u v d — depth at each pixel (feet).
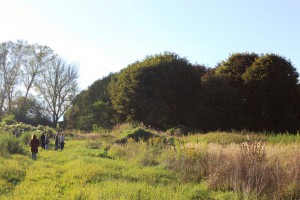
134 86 153.48
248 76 159.02
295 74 160.15
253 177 34.27
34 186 37.47
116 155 72.33
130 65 168.66
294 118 151.23
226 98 151.12
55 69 226.99
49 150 93.91
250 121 156.87
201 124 147.64
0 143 72.59
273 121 159.84
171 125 145.18
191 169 45.47
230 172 38.17
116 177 43.96
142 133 98.53
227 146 54.24
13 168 47.88
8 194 33.47
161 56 167.12
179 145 56.95
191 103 153.58
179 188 36.55
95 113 177.58
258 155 37.50
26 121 223.30
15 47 223.51
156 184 39.81
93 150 82.74
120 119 160.66
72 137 140.36
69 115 212.84
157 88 150.61
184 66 158.61
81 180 40.88
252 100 159.33
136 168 51.67
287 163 37.27
